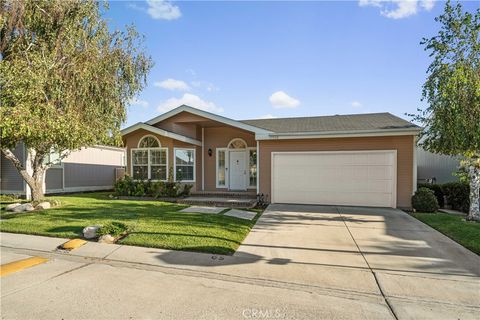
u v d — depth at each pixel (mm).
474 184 7445
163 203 10492
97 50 9641
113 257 4699
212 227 6414
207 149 13992
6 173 13070
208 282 3756
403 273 4055
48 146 9305
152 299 3250
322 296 3363
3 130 6859
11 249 5156
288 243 5508
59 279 3809
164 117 12680
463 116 6602
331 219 7809
